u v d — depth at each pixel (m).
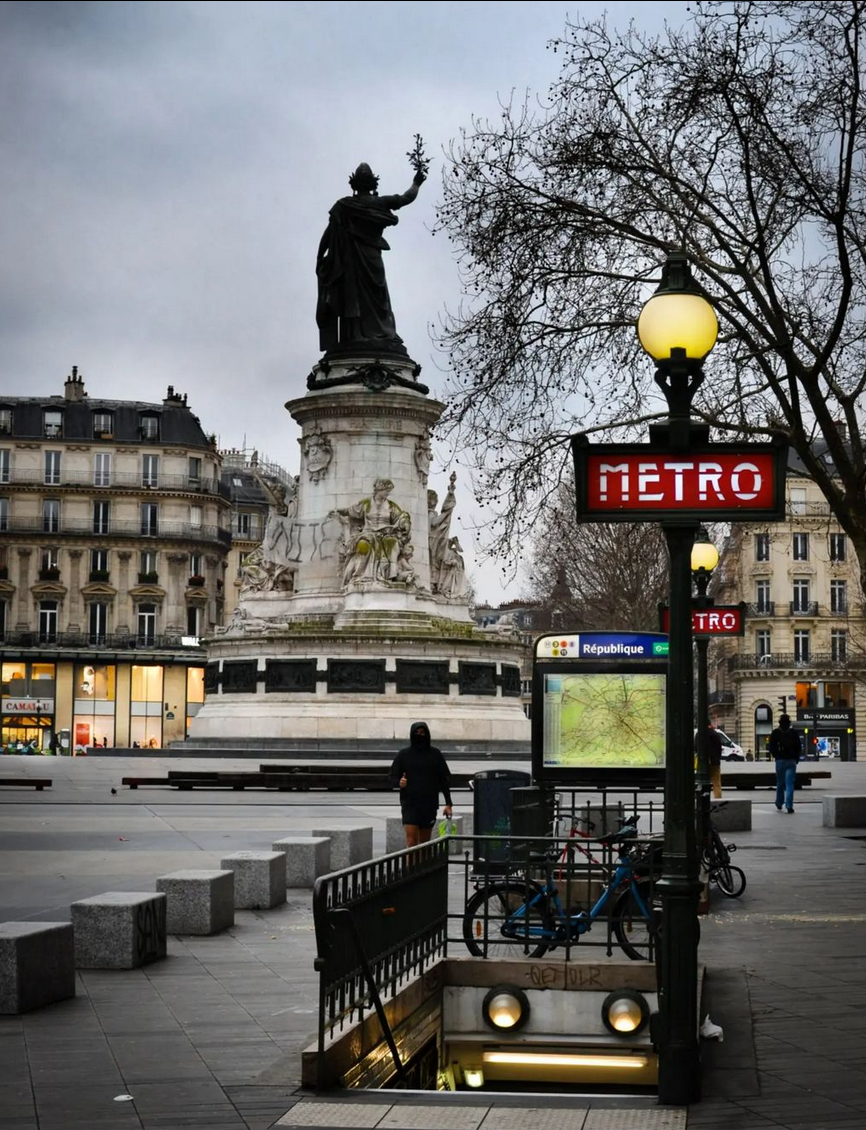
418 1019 14.15
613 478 11.35
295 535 58.59
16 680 106.19
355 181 59.31
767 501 11.24
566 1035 14.91
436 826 25.67
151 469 110.81
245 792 43.84
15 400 110.88
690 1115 10.38
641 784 21.14
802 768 68.56
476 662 56.09
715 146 29.86
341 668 54.84
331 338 59.47
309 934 18.11
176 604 110.31
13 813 35.56
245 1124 10.07
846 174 26.78
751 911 20.48
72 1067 11.51
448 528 60.41
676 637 11.24
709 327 11.20
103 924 15.64
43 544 108.44
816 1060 11.88
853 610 104.31
